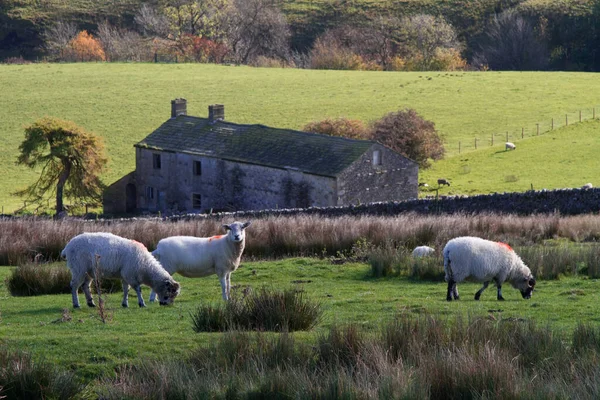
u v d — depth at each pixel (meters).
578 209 44.84
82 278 21.22
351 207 44.38
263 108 101.94
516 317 19.27
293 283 26.59
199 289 25.11
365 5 180.62
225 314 18.66
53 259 32.12
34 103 103.38
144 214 72.56
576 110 97.56
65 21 170.25
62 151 69.38
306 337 17.30
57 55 148.12
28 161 73.25
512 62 153.00
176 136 75.44
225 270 23.05
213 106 75.75
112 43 148.12
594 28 159.25
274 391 14.48
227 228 22.91
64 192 72.94
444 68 141.88
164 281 21.30
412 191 67.25
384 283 26.52
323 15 177.38
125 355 16.66
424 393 13.84
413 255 29.59
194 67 126.31
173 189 73.88
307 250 32.41
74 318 20.45
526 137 88.12
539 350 15.65
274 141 69.31
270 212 43.81
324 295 23.81
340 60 140.50
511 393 13.76
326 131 81.69
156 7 175.88
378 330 17.62
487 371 14.24
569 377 14.52
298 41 169.25
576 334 16.42
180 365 15.55
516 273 22.56
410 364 15.02
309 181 64.31
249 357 15.57
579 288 24.58
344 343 15.89
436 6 178.50
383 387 13.93
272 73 122.81
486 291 24.31
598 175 71.69
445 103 102.88
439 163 80.69
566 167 75.12
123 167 84.50
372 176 64.81
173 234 34.06
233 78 117.88
